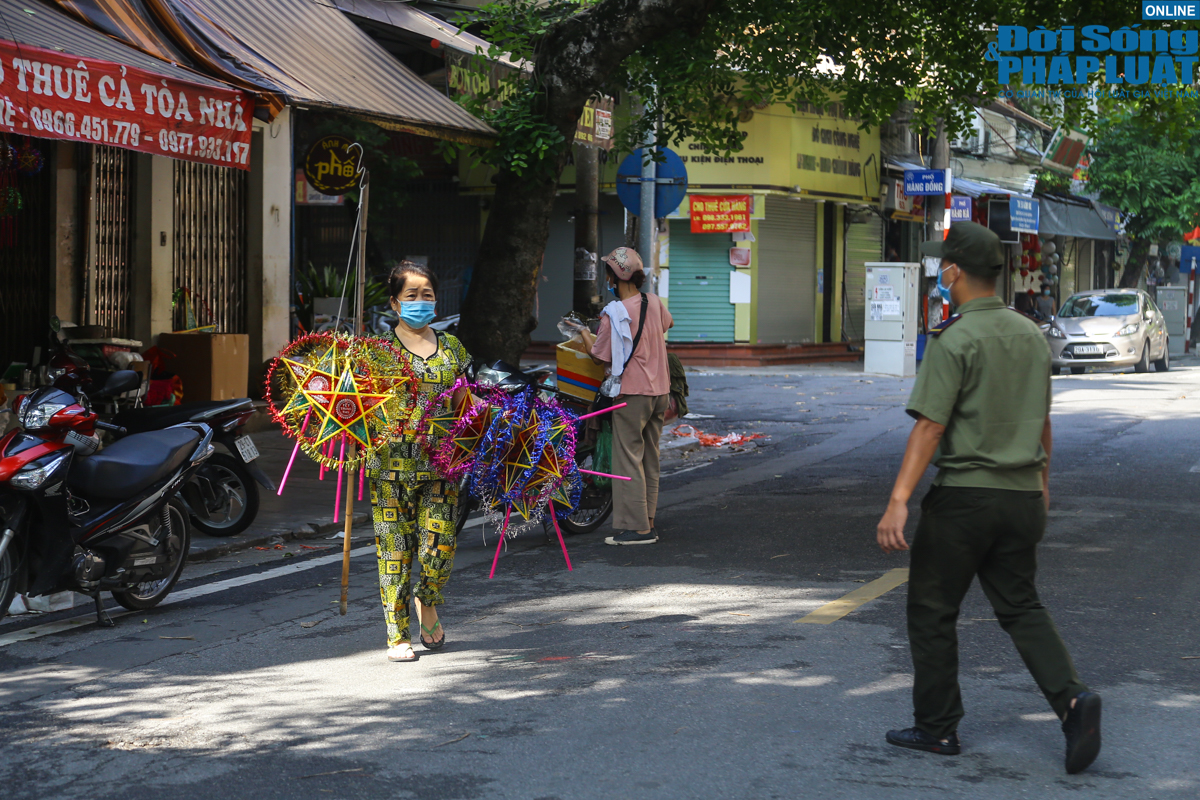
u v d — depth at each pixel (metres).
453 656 5.71
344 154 12.96
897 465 12.15
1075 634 5.93
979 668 5.38
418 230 26.77
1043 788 4.06
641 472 8.30
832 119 26.88
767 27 13.18
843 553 7.94
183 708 4.96
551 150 11.98
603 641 5.91
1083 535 8.38
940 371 4.22
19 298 12.68
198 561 8.04
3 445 5.98
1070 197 37.44
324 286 17.47
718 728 4.64
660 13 11.32
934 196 24.70
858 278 29.70
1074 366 26.61
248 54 10.88
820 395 19.52
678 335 26.41
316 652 5.82
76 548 6.18
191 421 8.28
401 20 14.10
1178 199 36.44
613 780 4.13
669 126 13.77
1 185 11.98
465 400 5.62
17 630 6.29
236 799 4.00
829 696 5.02
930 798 3.98
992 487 4.22
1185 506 9.52
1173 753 4.38
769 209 26.64
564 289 26.38
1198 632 5.97
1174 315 37.03
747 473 11.80
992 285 4.34
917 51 14.41
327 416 5.39
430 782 4.13
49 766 4.31
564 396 8.68
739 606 6.57
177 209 14.27
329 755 4.39
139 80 8.52
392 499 5.60
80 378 8.88
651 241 14.31
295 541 8.77
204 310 14.71
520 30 12.66
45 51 7.86
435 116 11.88
